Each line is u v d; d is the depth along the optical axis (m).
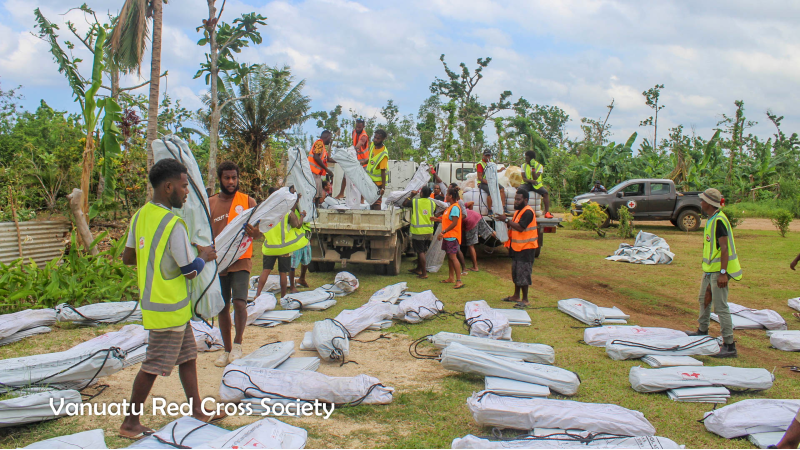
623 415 3.30
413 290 7.93
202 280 3.55
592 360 4.89
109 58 10.95
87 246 8.41
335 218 8.63
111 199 11.00
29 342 5.25
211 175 12.45
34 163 13.22
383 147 9.32
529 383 3.94
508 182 10.87
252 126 18.36
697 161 29.53
